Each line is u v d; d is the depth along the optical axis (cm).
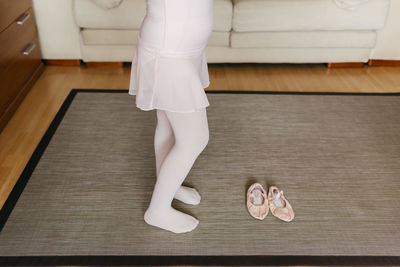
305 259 144
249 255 145
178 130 130
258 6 271
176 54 117
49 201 168
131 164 193
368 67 308
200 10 114
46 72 286
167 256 144
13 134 214
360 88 276
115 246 147
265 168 193
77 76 282
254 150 206
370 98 261
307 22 275
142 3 264
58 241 149
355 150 208
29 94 255
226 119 232
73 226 156
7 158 195
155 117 234
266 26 275
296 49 290
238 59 291
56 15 276
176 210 157
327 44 285
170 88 119
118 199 171
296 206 170
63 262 140
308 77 291
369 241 153
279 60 293
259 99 255
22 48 250
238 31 279
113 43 279
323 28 279
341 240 153
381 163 199
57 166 189
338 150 208
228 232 155
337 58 296
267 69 302
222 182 182
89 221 158
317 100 256
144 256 143
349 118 237
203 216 162
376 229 159
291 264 142
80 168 189
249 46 282
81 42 283
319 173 190
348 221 162
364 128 228
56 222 157
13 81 235
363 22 278
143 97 125
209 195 174
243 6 270
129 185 179
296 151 206
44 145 204
